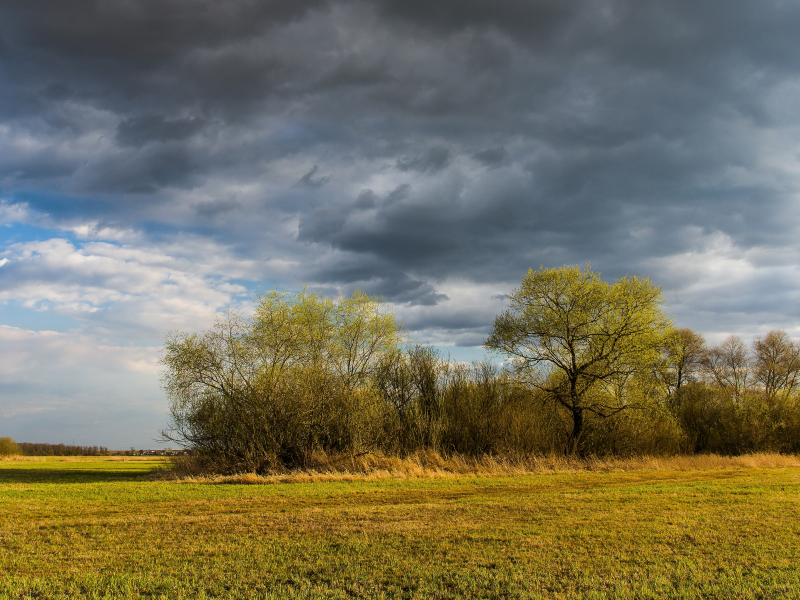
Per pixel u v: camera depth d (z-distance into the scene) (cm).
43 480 2077
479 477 2042
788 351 5338
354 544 868
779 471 2331
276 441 2253
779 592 619
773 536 916
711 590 623
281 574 704
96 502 1351
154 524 1045
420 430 2659
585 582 660
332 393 2478
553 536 920
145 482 1922
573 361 3094
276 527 1012
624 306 3052
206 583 666
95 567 740
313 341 2877
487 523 1041
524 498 1401
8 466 3344
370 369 3008
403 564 746
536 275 3180
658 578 666
